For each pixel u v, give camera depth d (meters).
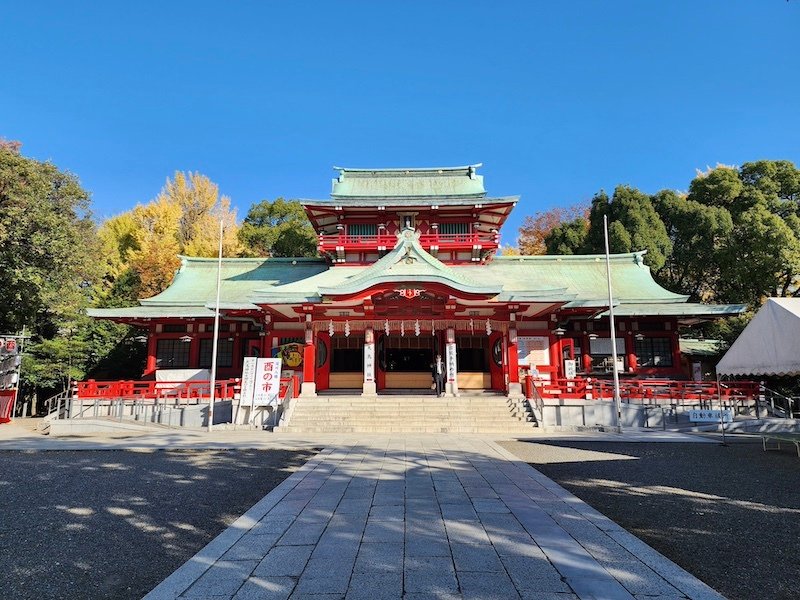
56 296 27.61
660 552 6.64
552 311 26.22
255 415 22.25
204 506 9.23
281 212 56.97
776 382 26.20
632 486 10.69
